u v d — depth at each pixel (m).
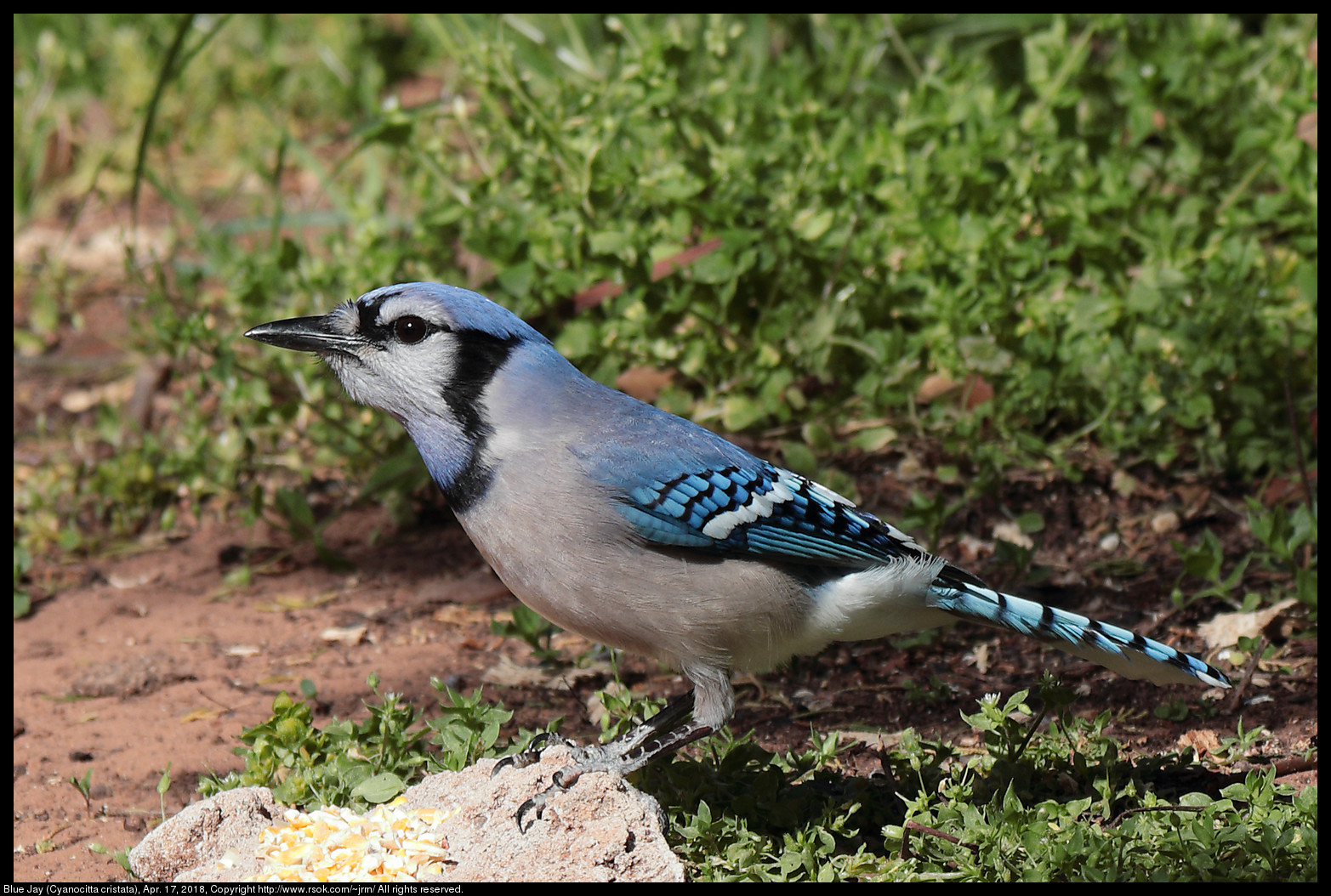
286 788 6.88
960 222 11.36
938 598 7.04
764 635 6.97
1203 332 10.34
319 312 11.62
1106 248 11.23
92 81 17.92
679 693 8.46
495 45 12.05
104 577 10.55
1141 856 6.24
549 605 6.95
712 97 12.35
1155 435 10.38
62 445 12.35
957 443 10.37
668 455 6.78
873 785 7.21
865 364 11.08
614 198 11.53
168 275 14.68
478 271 11.97
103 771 7.82
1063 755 7.23
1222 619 8.80
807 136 12.20
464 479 6.91
